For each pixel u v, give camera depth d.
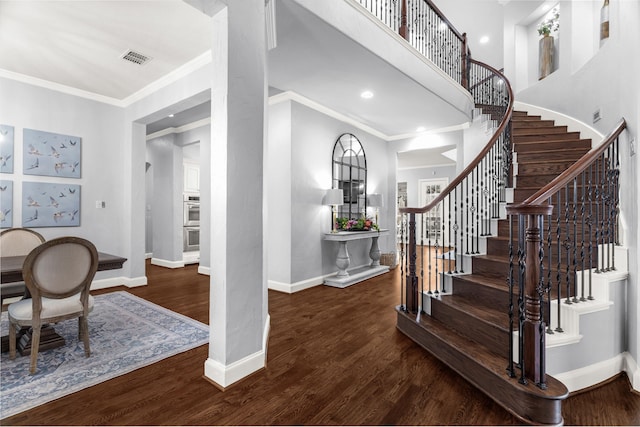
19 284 2.77
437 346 2.35
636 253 2.03
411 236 2.89
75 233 4.14
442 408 1.76
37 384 1.97
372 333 2.85
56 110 3.97
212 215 2.04
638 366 1.96
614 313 2.09
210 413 1.71
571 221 2.69
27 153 3.74
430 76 4.05
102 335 2.75
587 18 4.63
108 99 4.41
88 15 2.61
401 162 9.37
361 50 3.01
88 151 4.24
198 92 3.41
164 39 2.98
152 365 2.24
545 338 1.87
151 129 6.13
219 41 2.02
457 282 2.76
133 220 4.48
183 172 6.55
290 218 4.26
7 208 3.61
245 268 2.07
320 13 2.49
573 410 1.75
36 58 3.33
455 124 5.57
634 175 2.12
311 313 3.39
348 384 2.00
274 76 3.61
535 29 5.84
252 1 2.13
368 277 5.13
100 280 4.34
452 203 5.82
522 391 1.63
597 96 3.84
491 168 3.86
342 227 5.12
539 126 4.73
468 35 7.65
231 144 1.98
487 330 2.12
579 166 1.99
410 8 4.39
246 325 2.09
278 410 1.74
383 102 4.48
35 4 2.45
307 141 4.50
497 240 2.99
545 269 2.36
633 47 2.24
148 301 3.78
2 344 2.51
